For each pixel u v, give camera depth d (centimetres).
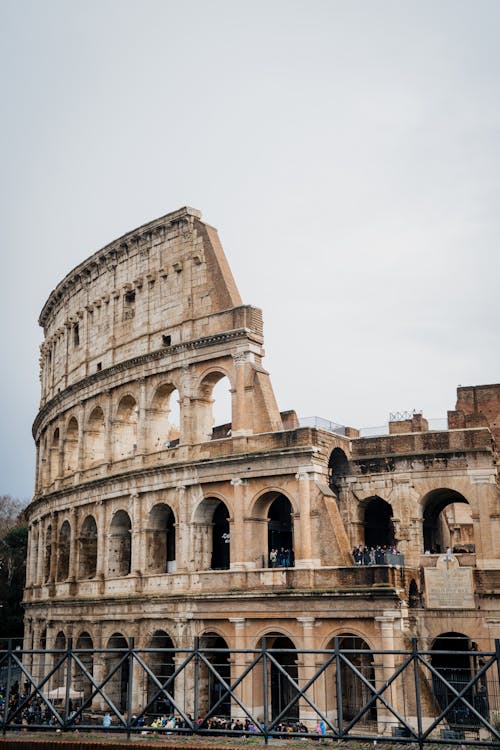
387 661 6088
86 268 9269
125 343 8538
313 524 6712
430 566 7238
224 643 7356
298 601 6538
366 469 7656
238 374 7338
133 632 7506
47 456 10100
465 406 8450
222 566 7681
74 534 8762
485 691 6325
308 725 6219
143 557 7700
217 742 3844
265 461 6975
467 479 7300
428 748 3766
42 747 3891
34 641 9294
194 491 7394
